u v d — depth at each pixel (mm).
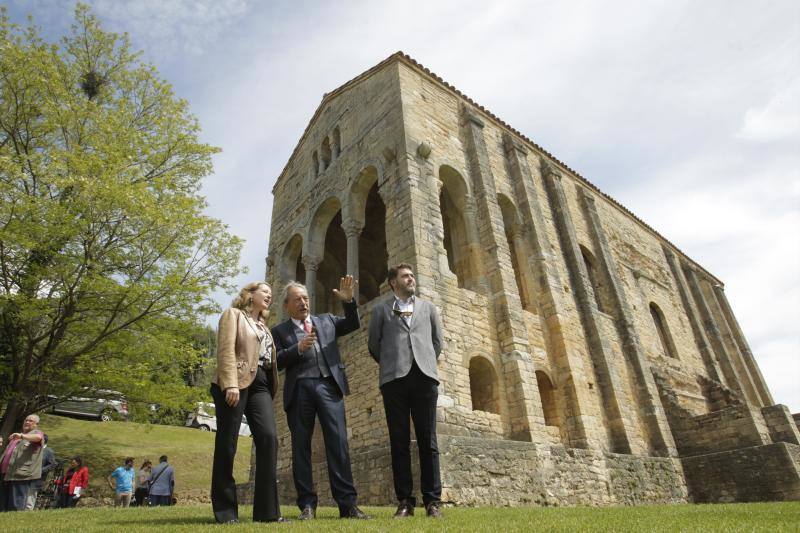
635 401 19375
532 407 14055
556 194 21938
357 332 15227
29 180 14625
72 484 14281
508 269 16500
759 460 16062
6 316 14031
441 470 10102
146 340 15133
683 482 17109
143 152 16641
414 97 18125
